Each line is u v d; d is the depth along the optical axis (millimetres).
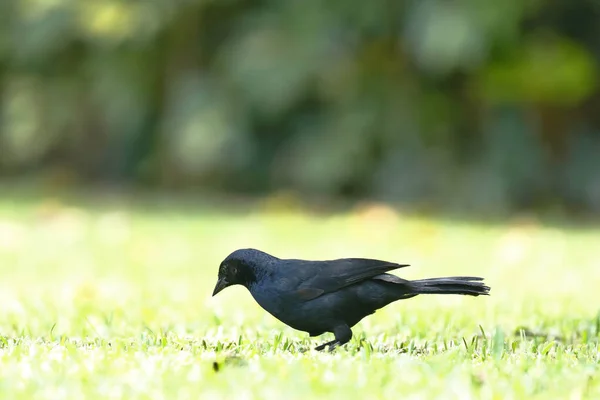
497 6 18844
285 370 4508
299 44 20422
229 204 20219
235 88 21000
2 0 23406
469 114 20594
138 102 22766
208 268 11227
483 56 19047
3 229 15156
